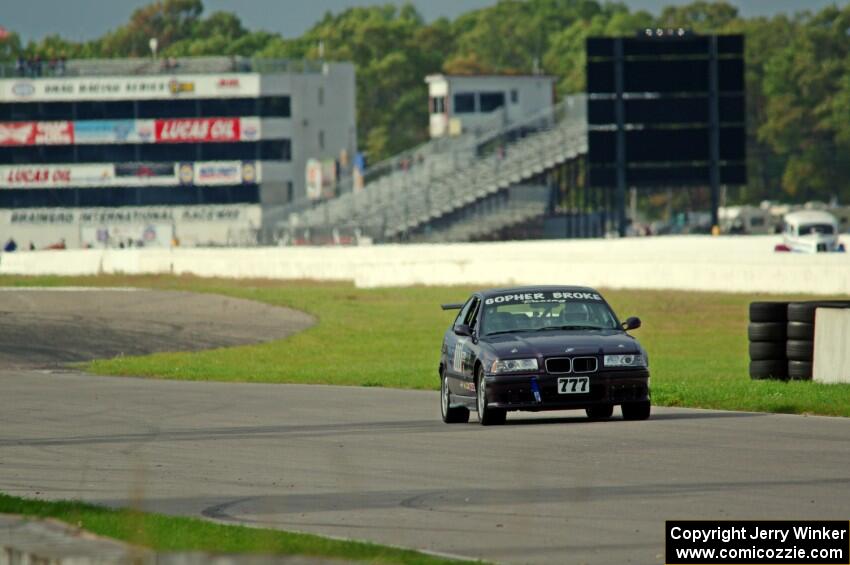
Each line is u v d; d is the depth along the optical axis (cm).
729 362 11806
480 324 7388
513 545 3938
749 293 18300
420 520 4388
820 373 8700
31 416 8312
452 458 5888
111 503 4894
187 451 6444
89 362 13512
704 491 4784
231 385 10638
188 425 7656
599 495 4762
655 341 14262
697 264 19012
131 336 15738
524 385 6938
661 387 8712
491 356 7006
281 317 18050
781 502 4519
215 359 13512
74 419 8106
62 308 19438
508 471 5422
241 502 4859
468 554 3828
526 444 6281
